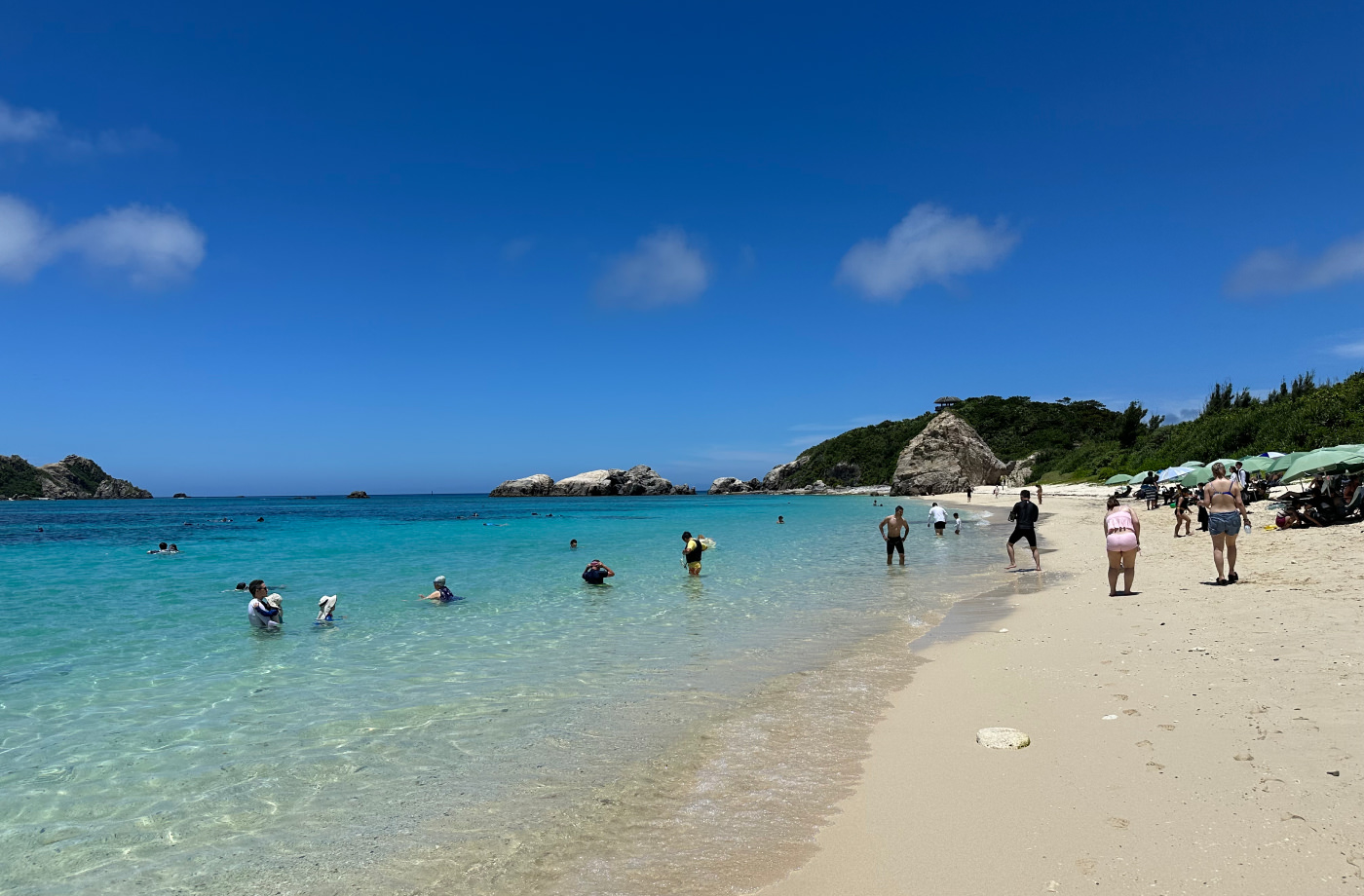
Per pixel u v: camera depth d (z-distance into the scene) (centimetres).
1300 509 1969
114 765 627
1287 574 1255
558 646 1096
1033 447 11950
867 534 3612
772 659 970
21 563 2523
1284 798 427
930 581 1703
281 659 1029
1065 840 414
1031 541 1794
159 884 432
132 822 519
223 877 438
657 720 720
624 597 1596
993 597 1417
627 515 6700
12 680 922
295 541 3584
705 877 413
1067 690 717
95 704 812
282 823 511
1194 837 397
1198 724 570
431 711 769
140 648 1115
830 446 17138
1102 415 12312
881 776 543
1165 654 800
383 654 1054
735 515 6350
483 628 1252
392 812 523
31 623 1330
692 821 489
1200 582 1288
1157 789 464
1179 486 3419
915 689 791
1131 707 635
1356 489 1877
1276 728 536
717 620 1284
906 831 448
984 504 6619
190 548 3164
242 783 584
